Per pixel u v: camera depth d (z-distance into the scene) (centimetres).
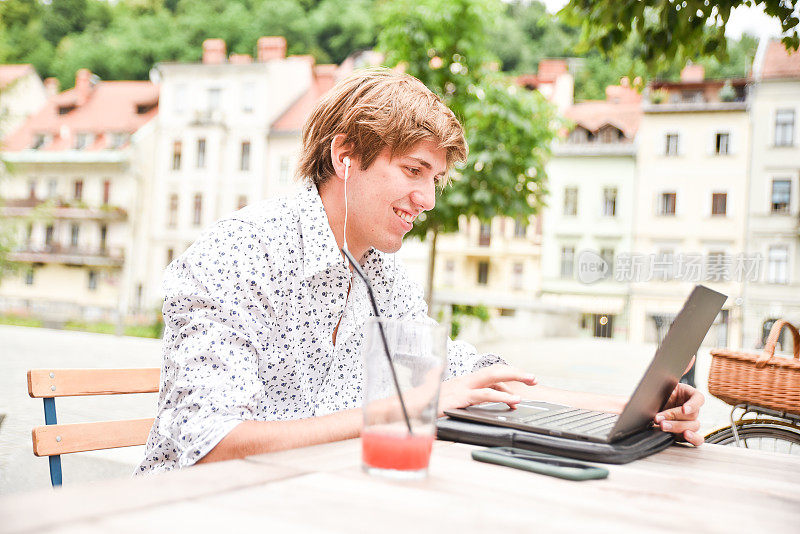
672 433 141
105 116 4819
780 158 3753
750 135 3791
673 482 108
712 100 3881
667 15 347
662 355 124
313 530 71
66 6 6109
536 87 4416
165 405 137
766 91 3778
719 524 86
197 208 4459
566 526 79
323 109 168
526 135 1348
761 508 96
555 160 4047
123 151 4541
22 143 4791
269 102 4428
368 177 163
